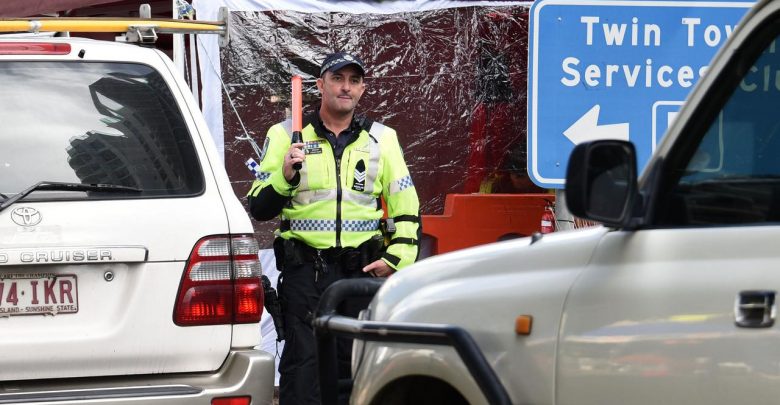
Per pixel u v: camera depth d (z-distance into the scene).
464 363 9.39
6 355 12.15
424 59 22.70
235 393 12.50
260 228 22.11
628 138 16.75
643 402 8.27
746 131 8.30
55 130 12.85
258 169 16.53
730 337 7.86
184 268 12.63
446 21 22.77
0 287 12.18
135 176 12.80
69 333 12.32
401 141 22.75
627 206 8.23
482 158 22.92
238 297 12.79
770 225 8.00
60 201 12.48
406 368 10.07
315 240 16.47
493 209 22.34
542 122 16.62
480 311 9.52
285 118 22.14
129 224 12.51
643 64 16.70
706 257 8.16
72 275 12.35
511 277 9.45
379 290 10.98
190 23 15.61
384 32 22.59
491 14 22.81
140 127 13.09
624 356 8.38
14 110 12.88
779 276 7.73
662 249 8.38
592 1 16.59
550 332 8.91
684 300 8.13
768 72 8.27
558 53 16.61
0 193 12.44
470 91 22.86
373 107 22.62
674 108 16.73
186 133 13.17
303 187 16.48
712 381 7.92
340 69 16.41
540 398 8.95
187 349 12.63
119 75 13.35
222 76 21.83
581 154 8.09
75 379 12.41
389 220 16.75
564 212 17.92
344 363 16.31
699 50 16.72
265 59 22.03
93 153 12.84
